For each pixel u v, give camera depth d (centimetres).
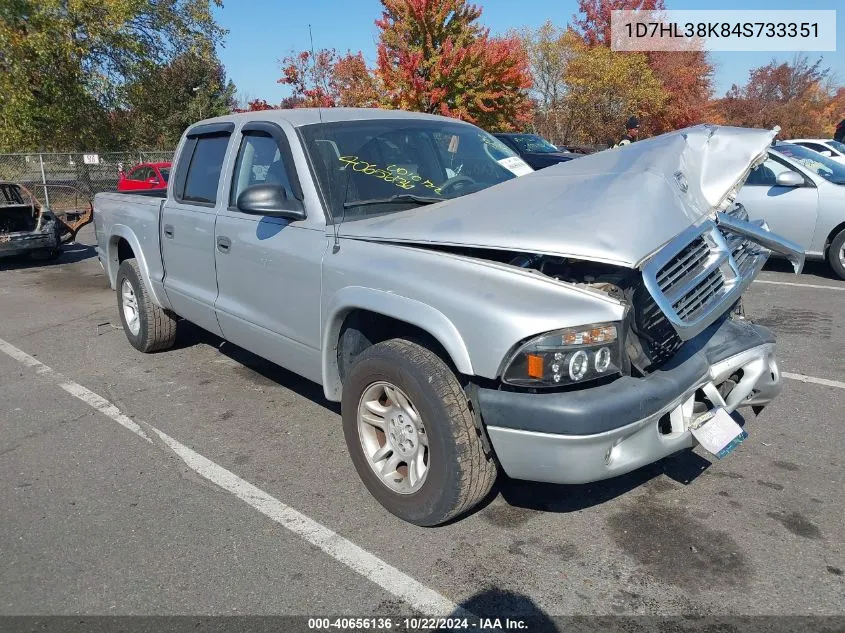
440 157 432
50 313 799
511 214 317
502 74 1808
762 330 360
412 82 1755
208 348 629
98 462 410
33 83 2211
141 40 2392
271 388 526
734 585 288
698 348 329
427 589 290
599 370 277
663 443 301
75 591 294
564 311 272
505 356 274
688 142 347
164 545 325
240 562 311
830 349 586
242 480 386
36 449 429
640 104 3134
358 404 345
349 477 387
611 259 274
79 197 2081
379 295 321
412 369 306
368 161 402
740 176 338
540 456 282
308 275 371
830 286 833
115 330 710
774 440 419
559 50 3631
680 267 295
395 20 1828
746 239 351
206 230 466
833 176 894
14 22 2094
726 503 350
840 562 302
